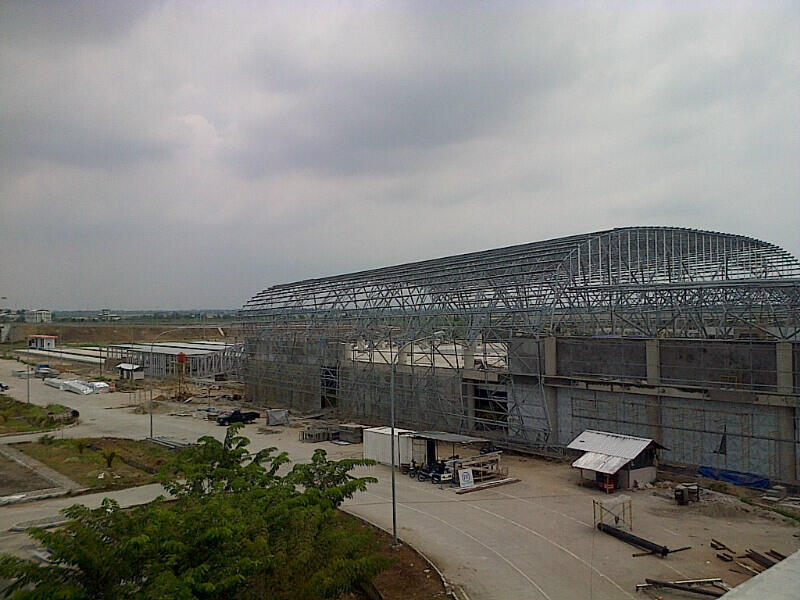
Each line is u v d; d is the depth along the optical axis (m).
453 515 33.50
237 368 95.00
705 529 29.92
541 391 47.34
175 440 55.09
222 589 15.14
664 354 41.94
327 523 21.53
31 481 42.22
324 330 68.50
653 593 23.23
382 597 23.41
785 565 12.09
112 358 127.31
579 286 48.97
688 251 62.28
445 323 54.16
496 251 60.22
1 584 24.09
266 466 45.25
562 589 23.86
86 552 15.41
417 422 57.19
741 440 37.84
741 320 42.97
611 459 37.50
